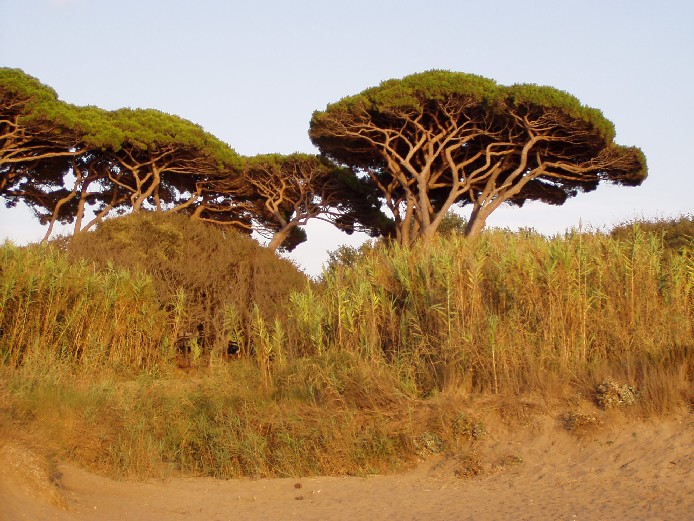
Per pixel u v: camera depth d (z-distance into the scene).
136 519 7.29
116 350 13.70
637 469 7.68
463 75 22.77
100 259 17.58
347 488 8.37
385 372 10.24
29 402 9.00
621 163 23.22
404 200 26.00
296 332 12.29
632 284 10.41
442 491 8.01
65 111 23.97
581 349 9.95
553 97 21.53
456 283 10.89
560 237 11.73
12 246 13.59
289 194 28.64
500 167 24.41
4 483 7.01
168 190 28.45
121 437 9.41
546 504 7.07
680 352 9.23
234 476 9.21
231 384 11.01
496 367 9.81
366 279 12.44
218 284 17.73
